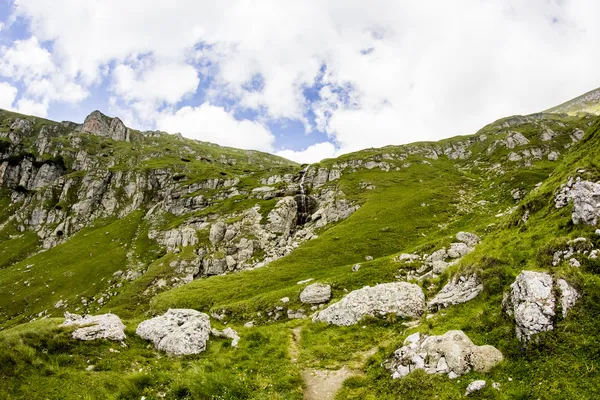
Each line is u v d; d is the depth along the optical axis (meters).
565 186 25.72
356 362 20.72
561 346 13.79
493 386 13.43
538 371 13.32
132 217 191.75
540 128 199.12
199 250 120.06
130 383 17.06
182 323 25.62
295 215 138.50
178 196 196.62
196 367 19.19
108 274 133.62
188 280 105.56
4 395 14.53
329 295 44.19
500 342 15.74
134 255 149.50
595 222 19.36
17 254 172.12
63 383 16.33
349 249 77.88
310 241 92.94
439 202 102.12
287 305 45.97
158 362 20.73
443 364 15.51
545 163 129.62
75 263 145.38
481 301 20.36
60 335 20.08
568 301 15.12
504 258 22.44
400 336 22.23
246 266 106.06
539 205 27.97
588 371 12.40
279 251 100.12
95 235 176.12
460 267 25.75
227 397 16.39
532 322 14.95
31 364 16.89
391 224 88.81
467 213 86.88
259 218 133.50
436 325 20.34
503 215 65.12
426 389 14.59
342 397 16.67
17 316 112.44
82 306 112.06
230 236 125.56
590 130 38.59
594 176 23.61
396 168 169.75
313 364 21.06
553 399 11.95
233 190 188.88
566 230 21.03
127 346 22.09
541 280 16.31
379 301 29.73
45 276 135.25
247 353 22.94
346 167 178.88
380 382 17.02
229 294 62.75
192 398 16.20
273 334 26.47
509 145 171.38
